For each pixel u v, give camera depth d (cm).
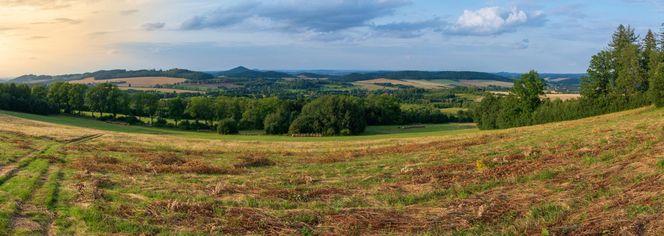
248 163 2492
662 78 5178
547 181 1488
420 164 2205
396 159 2514
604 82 6794
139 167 2231
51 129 4809
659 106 5209
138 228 1138
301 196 1530
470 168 1942
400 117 9388
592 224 992
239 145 3988
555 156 1986
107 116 8988
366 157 2797
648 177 1314
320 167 2338
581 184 1370
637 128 2602
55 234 1101
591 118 5266
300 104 9256
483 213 1176
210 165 2459
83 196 1486
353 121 7681
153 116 8956
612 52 6694
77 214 1252
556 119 6650
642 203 1079
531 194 1338
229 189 1652
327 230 1140
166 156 2797
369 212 1268
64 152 2862
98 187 1680
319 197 1523
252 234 1113
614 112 6050
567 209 1131
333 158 2759
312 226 1177
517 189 1430
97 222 1189
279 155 3139
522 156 2103
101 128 6688
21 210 1295
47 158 2442
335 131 7669
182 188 1692
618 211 1045
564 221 1047
